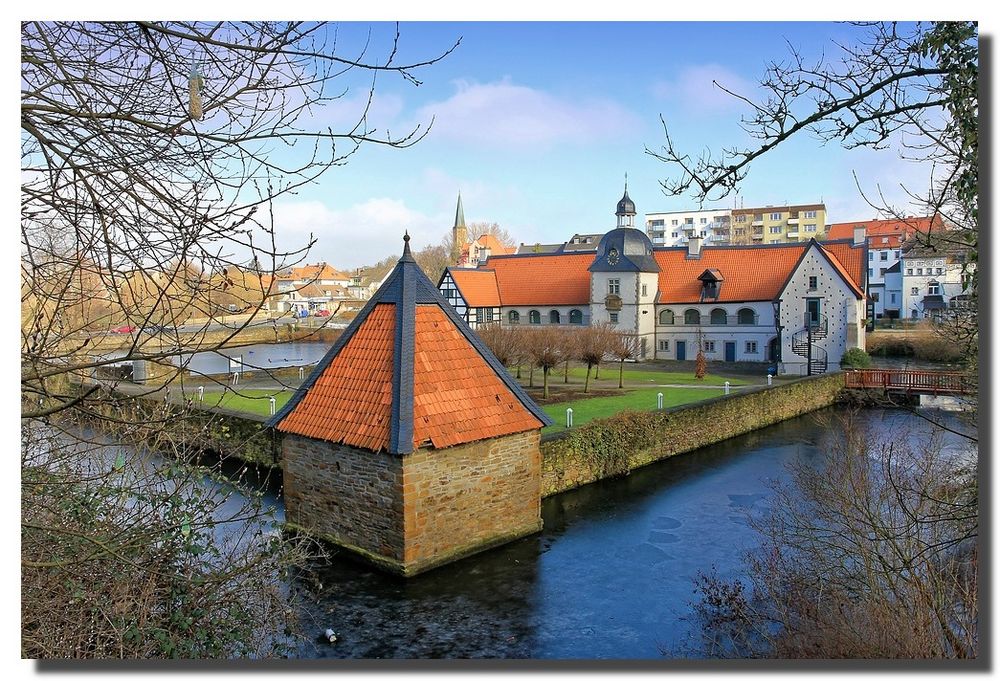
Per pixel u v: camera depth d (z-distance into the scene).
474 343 18.97
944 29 7.43
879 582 11.00
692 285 61.03
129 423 7.13
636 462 28.16
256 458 27.58
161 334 6.38
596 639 13.74
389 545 16.41
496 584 16.33
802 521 14.73
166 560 8.24
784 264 58.22
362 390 17.66
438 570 16.75
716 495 24.31
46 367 6.57
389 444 16.05
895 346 57.28
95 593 7.37
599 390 41.72
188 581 8.07
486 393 18.41
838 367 51.06
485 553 17.94
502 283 68.69
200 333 6.46
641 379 47.69
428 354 17.80
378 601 15.27
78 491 8.09
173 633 8.10
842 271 51.19
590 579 16.80
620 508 22.86
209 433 9.27
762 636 12.88
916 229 9.12
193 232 5.98
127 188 6.12
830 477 13.95
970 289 12.45
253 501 10.98
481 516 17.84
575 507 23.03
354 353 18.55
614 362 57.41
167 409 7.67
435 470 16.62
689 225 128.88
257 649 9.87
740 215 121.88
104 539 7.13
